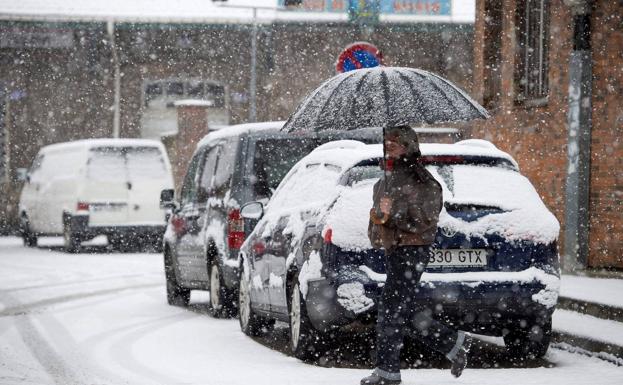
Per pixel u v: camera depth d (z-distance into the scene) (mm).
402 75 19062
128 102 86375
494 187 19922
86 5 84875
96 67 85875
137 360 20719
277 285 21969
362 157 20000
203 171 31234
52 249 62062
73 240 56969
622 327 22516
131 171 57125
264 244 23281
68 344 23250
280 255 21906
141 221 57000
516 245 19453
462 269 19234
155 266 48031
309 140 28484
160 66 86562
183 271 31609
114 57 85875
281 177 28094
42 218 61125
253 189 27828
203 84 86750
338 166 20703
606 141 30953
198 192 31156
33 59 85375
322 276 19219
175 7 85000
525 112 36094
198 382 17969
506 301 19203
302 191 22156
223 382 17953
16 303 32656
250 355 21453
